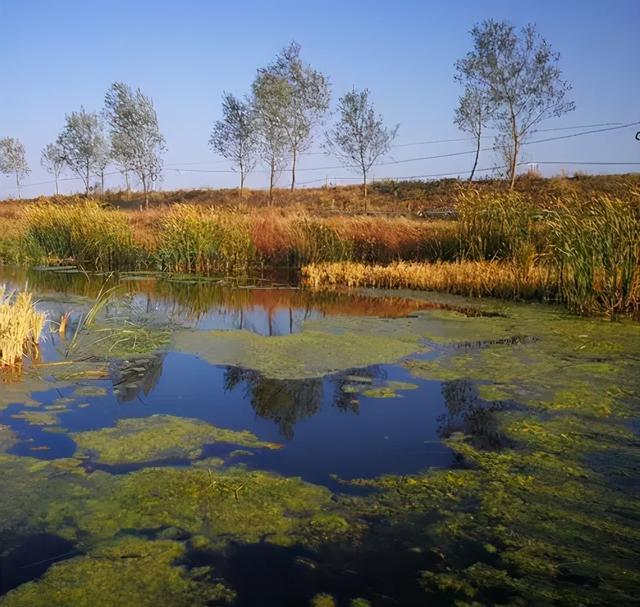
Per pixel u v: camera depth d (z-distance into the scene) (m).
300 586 2.93
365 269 13.83
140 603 2.80
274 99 34.50
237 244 16.14
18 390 5.74
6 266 17.08
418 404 5.47
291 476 4.07
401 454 4.44
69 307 10.11
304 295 12.11
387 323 8.94
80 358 6.85
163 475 4.03
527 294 11.30
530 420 5.06
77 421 4.99
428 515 3.58
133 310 10.02
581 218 10.55
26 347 7.19
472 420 5.09
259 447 4.54
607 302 9.55
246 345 7.50
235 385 5.99
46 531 3.37
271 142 35.19
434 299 11.45
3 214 31.11
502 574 3.03
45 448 4.45
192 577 2.99
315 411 5.31
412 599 2.84
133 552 3.19
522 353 7.14
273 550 3.22
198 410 5.31
